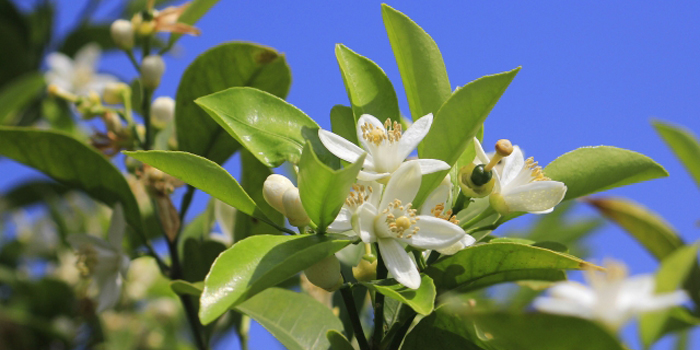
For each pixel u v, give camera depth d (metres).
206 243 0.77
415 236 0.64
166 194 0.77
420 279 0.63
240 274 0.62
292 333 0.69
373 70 0.69
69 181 0.76
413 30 0.69
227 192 0.65
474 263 0.65
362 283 0.64
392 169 0.65
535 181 0.66
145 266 1.02
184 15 0.83
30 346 0.93
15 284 0.97
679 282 0.58
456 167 0.69
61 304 0.97
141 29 0.80
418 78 0.69
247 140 0.67
